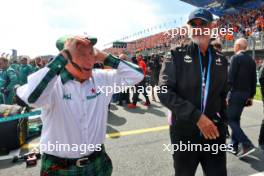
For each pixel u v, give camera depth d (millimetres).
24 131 4910
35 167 3885
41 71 1465
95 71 1768
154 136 5246
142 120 6664
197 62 2162
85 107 1649
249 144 3914
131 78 1770
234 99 4020
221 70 2209
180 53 2189
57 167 1656
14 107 4641
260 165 3779
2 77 6328
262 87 4219
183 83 2172
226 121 2373
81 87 1642
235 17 28859
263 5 28797
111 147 4633
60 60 1476
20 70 7707
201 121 2027
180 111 2084
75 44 1478
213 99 2203
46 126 1664
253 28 21812
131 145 4723
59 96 1590
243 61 3939
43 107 1582
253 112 7215
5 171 3762
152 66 9750
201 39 2146
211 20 2158
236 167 3727
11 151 4555
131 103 8883
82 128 1641
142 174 3555
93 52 1547
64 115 1608
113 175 3529
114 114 7449
